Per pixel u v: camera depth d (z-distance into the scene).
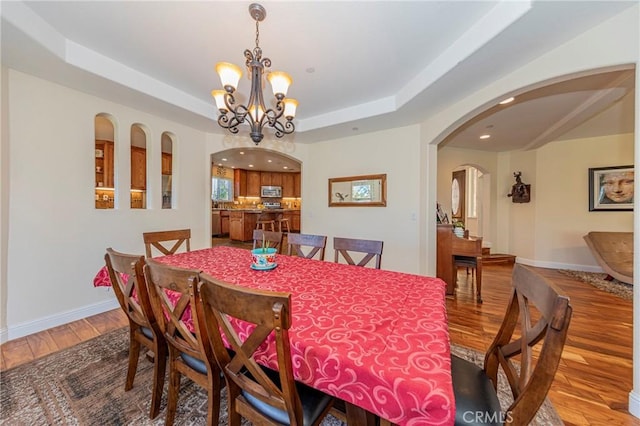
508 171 5.53
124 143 2.95
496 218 5.66
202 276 0.94
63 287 2.50
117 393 1.58
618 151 4.38
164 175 5.02
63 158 2.48
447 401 0.64
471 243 3.21
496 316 2.76
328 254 4.37
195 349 1.14
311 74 2.56
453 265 3.34
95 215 2.72
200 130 3.84
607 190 4.45
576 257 4.71
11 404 1.49
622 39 1.53
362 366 0.77
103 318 2.63
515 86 2.12
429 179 3.36
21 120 2.22
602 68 1.64
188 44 2.12
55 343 2.15
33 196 2.30
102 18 1.83
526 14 1.53
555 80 1.91
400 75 2.58
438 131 3.09
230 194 9.00
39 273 2.34
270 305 0.76
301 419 0.88
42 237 2.36
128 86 2.48
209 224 3.97
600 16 1.55
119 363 1.88
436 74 2.28
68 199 2.53
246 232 7.57
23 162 2.24
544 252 5.00
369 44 2.09
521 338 0.99
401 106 2.89
